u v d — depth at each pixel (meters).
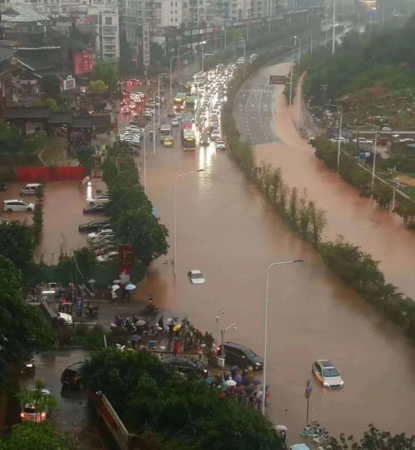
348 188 167.62
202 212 146.88
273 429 68.00
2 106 199.75
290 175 178.00
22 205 145.75
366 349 92.81
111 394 73.44
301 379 85.50
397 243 132.25
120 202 135.12
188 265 118.88
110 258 113.50
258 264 119.75
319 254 123.31
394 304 100.44
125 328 93.44
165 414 68.94
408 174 181.38
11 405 74.75
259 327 98.12
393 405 81.06
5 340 75.38
